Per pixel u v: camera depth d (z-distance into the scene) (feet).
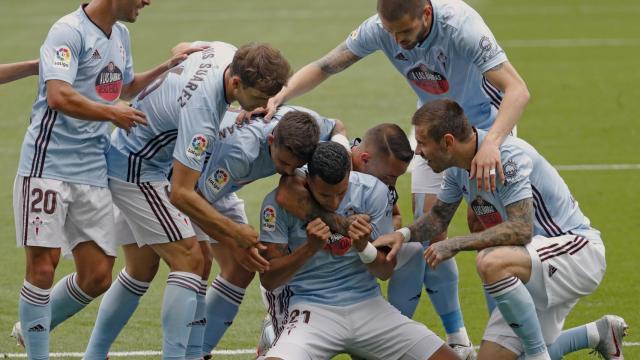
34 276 55.26
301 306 53.16
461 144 51.78
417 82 61.52
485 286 51.62
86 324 66.90
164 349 55.16
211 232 52.03
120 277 58.95
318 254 53.31
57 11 224.53
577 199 93.71
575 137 117.39
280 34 190.39
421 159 63.87
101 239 56.44
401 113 127.85
